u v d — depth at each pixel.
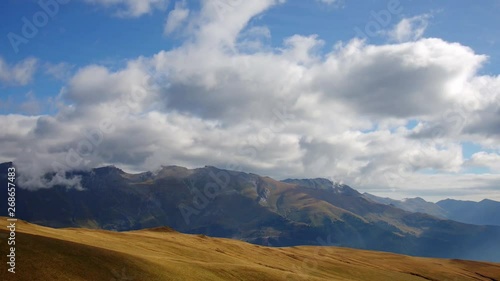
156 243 128.25
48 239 68.88
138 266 72.25
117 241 115.56
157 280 70.06
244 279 87.75
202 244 154.00
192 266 85.69
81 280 59.75
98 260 68.31
